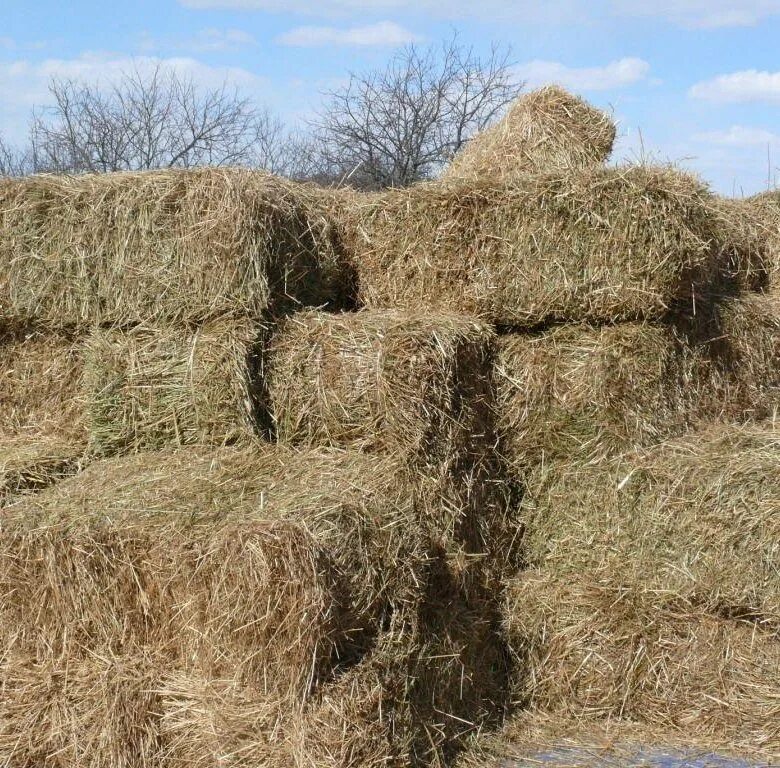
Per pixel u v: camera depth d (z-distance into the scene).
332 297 5.41
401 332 4.43
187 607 3.85
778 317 5.65
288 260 4.98
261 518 3.78
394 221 5.08
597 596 4.63
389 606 3.92
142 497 4.23
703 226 4.92
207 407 4.76
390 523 4.00
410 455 4.35
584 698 4.58
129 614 4.01
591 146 6.21
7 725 4.04
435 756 4.01
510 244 4.86
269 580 3.57
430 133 19.00
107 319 4.97
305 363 4.72
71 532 4.00
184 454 4.70
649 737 4.37
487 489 4.74
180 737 3.85
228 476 4.37
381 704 3.72
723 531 4.43
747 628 4.47
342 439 4.66
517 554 4.88
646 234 4.72
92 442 4.91
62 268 5.00
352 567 3.74
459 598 4.43
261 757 3.64
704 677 4.43
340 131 18.92
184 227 4.80
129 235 4.87
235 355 4.74
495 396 4.84
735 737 4.32
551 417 4.84
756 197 7.02
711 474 4.53
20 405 5.29
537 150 6.09
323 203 5.48
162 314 4.86
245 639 3.68
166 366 4.80
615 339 4.83
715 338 5.26
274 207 4.85
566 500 4.83
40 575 4.05
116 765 3.89
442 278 5.00
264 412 4.85
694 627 4.49
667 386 4.98
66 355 5.20
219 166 5.12
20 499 4.43
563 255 4.81
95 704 3.94
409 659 3.93
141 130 19.88
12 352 5.28
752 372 5.52
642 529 4.62
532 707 4.63
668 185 4.75
